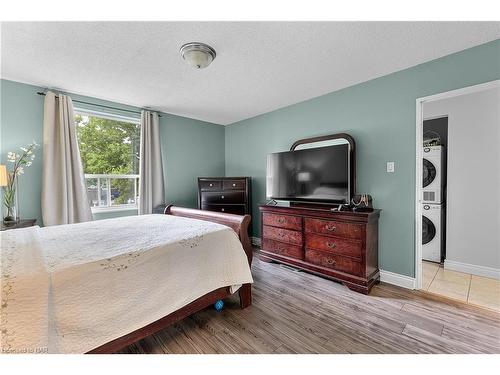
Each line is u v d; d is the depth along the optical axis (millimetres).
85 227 1997
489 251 2633
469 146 2742
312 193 2934
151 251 1408
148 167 3447
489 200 2627
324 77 2545
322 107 3064
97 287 1169
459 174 2811
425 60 2188
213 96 3090
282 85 2744
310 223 2662
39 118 2676
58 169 2736
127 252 1333
